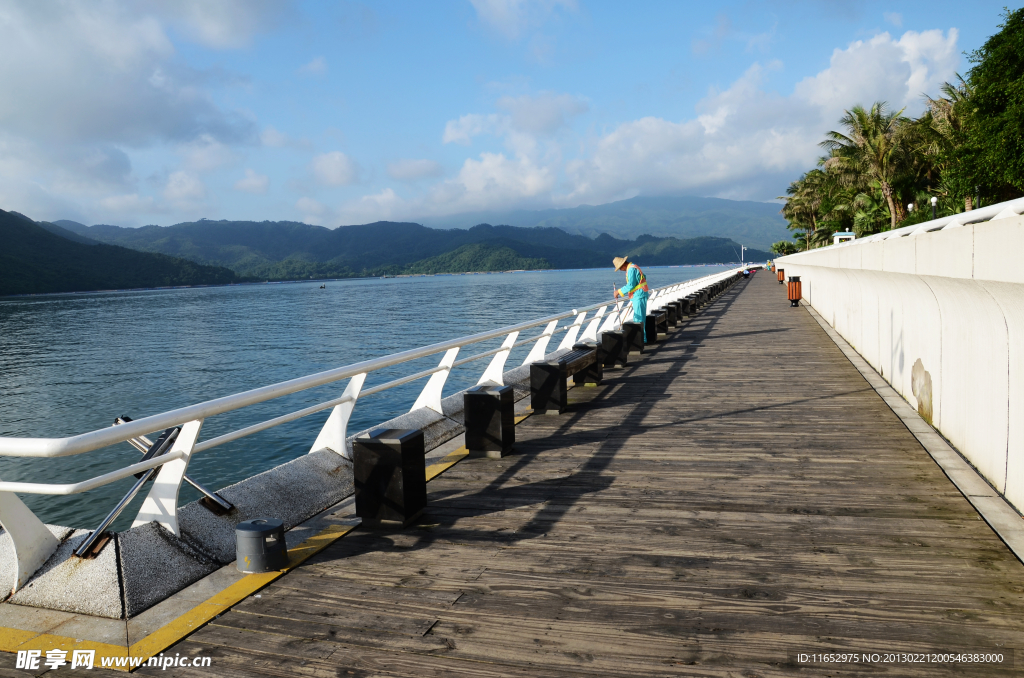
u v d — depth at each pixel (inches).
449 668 106.3
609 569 143.0
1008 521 161.3
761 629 116.1
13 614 129.0
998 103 1289.4
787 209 3767.2
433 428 267.4
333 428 215.9
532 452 245.8
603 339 454.6
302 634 118.7
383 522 171.5
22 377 1358.3
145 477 146.7
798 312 843.4
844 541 154.6
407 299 4667.8
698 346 552.4
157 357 1653.5
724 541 156.9
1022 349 165.3
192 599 132.6
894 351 333.4
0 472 674.8
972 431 207.6
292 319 2967.5
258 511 170.7
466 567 145.9
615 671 104.0
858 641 111.3
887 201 2139.5
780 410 303.3
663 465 224.2
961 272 188.5
